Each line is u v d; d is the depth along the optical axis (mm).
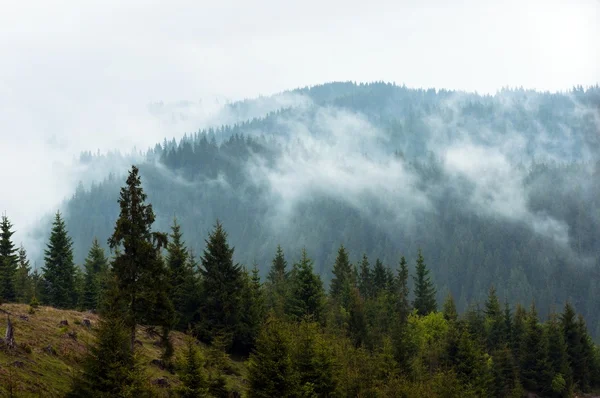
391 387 37344
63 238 70438
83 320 40469
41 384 27094
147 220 34344
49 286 70250
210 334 52531
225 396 34844
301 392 31625
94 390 25250
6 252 67250
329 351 36438
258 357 32688
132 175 34094
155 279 34219
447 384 40969
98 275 69875
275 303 65562
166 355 34750
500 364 65875
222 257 55594
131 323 32406
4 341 29422
